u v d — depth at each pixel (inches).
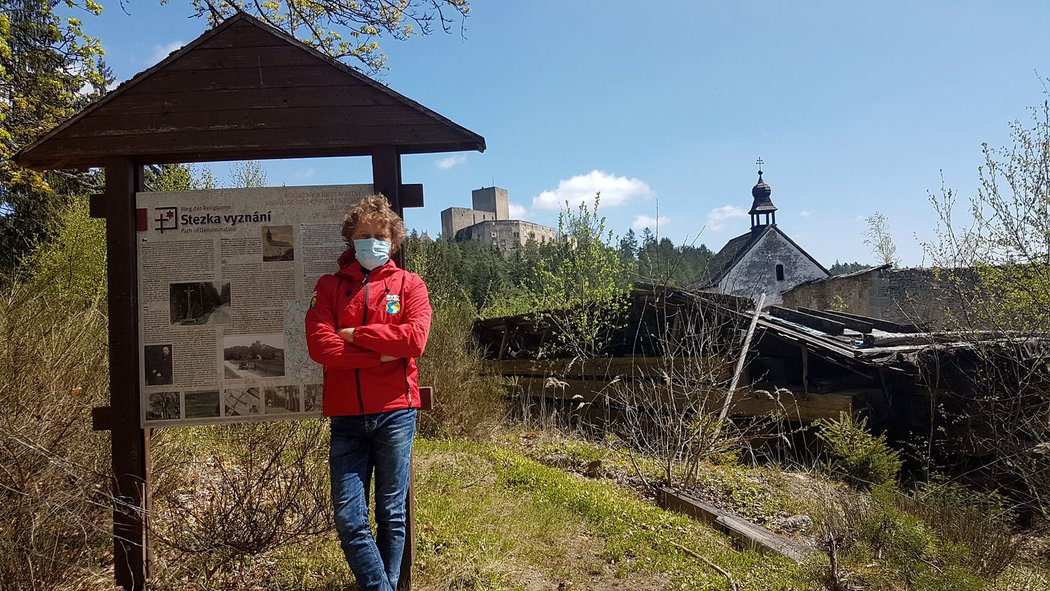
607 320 435.8
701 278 410.6
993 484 302.2
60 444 134.6
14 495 119.4
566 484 216.2
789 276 1664.6
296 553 140.2
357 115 129.8
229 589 128.7
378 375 111.8
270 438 139.9
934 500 229.3
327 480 137.6
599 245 464.1
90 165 133.3
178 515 133.7
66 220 446.0
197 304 129.0
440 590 132.4
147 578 127.0
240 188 130.3
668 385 301.9
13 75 350.6
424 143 130.0
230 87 129.7
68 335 166.1
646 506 208.5
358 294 114.3
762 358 390.0
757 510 229.5
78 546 132.9
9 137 328.5
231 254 129.7
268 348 129.2
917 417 355.6
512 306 593.9
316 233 130.7
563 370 451.5
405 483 116.7
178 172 426.0
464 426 336.5
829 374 391.2
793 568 160.2
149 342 128.3
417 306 115.4
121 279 128.2
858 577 155.2
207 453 170.9
